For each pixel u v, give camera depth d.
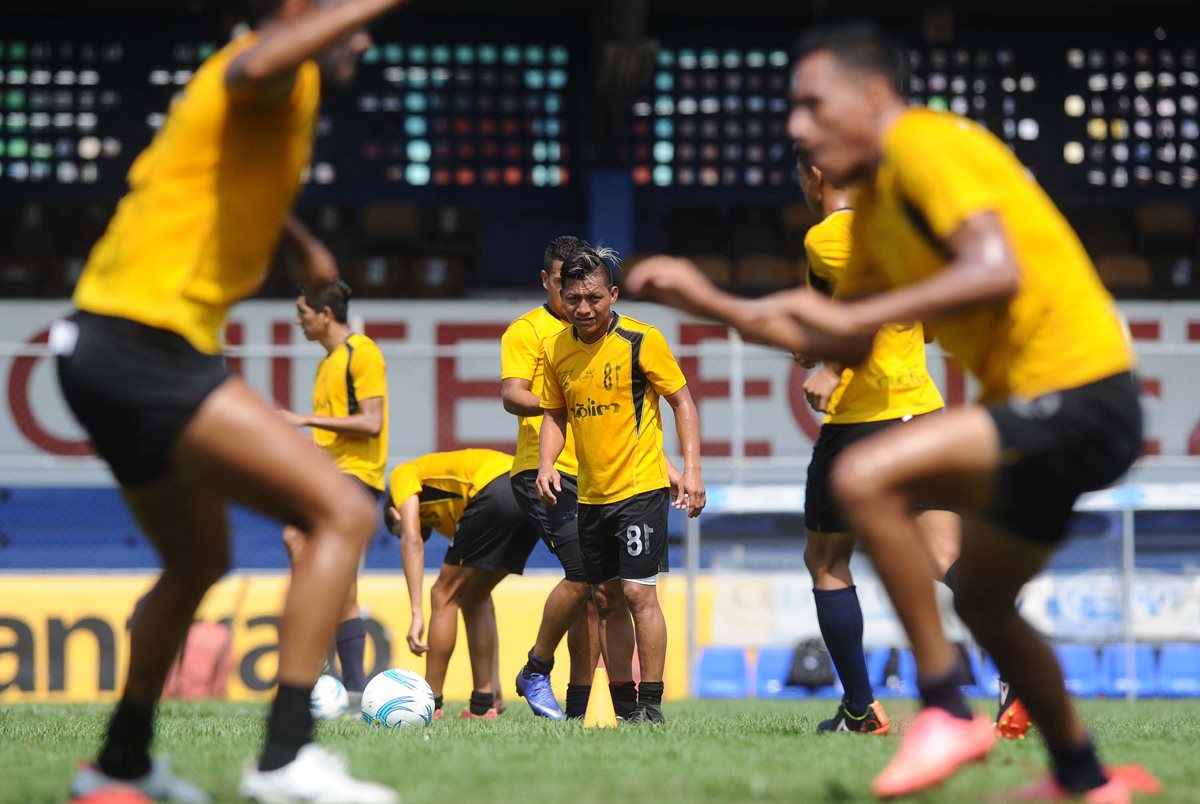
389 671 17.25
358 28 8.00
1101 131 56.25
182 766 10.43
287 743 8.31
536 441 19.16
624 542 16.62
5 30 54.41
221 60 8.41
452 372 39.38
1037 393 8.13
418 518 20.16
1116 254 52.50
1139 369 39.19
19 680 31.58
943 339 8.90
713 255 52.94
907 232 8.21
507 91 56.12
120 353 8.12
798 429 39.03
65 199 54.28
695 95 56.47
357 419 20.61
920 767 8.06
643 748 11.90
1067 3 54.81
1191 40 56.41
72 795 8.81
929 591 8.11
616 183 52.66
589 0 54.34
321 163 55.56
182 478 8.44
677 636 32.94
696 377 39.22
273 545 40.44
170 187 8.26
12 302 41.69
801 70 8.49
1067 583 33.44
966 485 8.04
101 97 54.72
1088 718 20.70
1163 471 38.69
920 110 8.24
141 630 9.03
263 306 41.59
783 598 32.72
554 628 19.02
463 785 9.00
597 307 16.42
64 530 41.06
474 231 52.84
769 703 27.98
